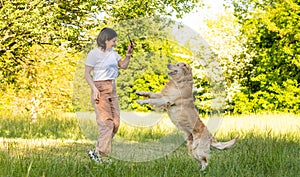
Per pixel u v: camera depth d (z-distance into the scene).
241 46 22.14
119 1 12.48
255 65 22.06
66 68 16.30
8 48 12.16
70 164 6.21
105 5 12.40
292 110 20.58
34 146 8.97
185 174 6.03
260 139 8.79
